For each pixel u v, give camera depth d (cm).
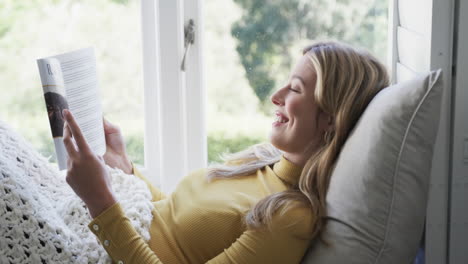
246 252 140
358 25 198
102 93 203
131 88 203
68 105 146
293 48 199
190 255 151
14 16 197
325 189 147
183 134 199
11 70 199
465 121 156
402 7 186
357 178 139
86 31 199
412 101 137
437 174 160
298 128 152
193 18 196
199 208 153
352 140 145
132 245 142
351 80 148
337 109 149
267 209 141
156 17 192
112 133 178
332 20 198
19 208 139
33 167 160
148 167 207
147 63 200
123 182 166
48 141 204
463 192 159
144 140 206
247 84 202
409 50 177
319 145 154
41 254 138
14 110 201
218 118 205
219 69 202
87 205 144
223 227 149
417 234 142
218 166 162
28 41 198
